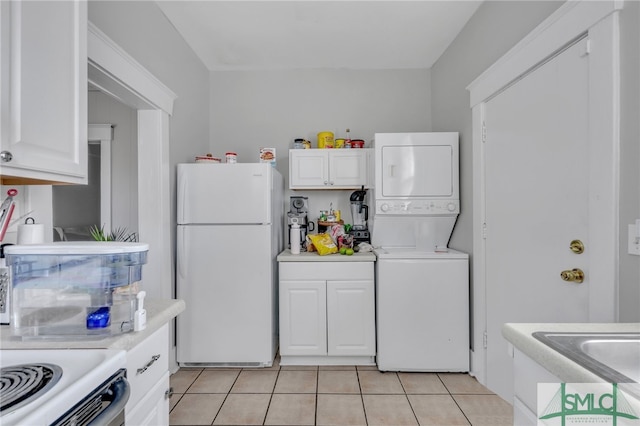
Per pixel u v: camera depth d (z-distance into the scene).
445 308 2.32
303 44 2.71
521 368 0.88
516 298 1.79
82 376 0.69
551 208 1.51
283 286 2.46
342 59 2.98
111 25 1.70
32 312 0.94
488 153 2.07
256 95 3.17
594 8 1.24
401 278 2.34
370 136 3.17
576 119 1.36
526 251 1.70
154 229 2.18
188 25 2.42
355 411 1.88
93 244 1.01
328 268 2.45
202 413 1.86
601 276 1.21
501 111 1.92
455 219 2.54
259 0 2.15
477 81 2.14
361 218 2.95
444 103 2.82
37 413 0.56
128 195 2.93
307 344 2.45
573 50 1.37
